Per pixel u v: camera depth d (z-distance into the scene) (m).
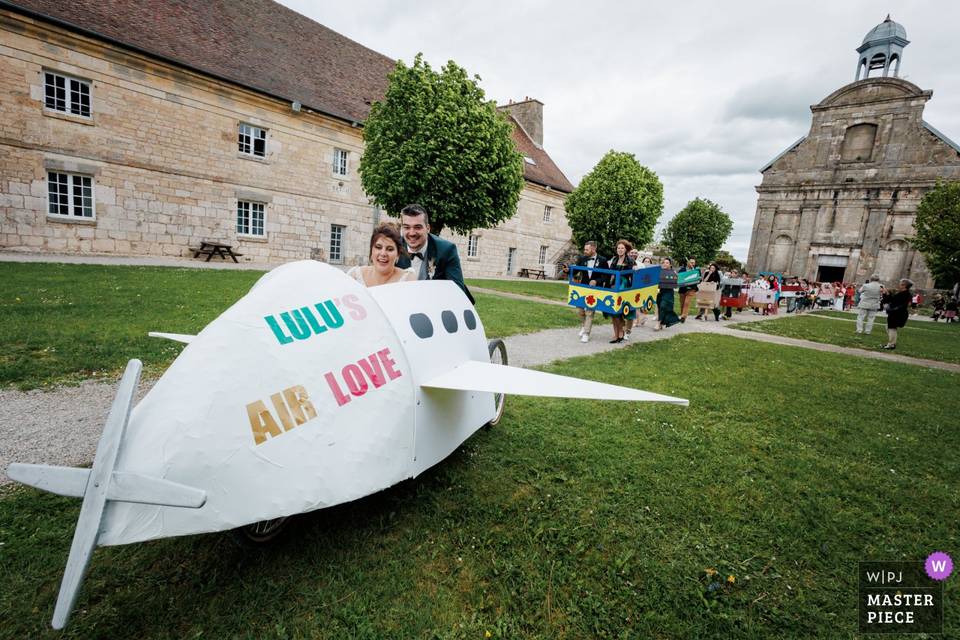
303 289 1.91
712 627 1.75
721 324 12.62
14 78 12.38
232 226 17.11
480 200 13.93
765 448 3.47
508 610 1.77
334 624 1.64
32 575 1.75
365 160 14.61
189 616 1.63
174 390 1.53
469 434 2.82
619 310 7.33
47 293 7.20
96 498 1.33
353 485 1.81
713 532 2.34
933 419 4.42
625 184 25.42
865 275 34.06
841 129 34.78
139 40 14.38
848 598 1.93
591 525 2.33
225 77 15.87
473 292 15.12
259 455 1.59
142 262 13.56
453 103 13.01
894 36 35.84
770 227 38.03
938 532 2.43
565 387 2.16
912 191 32.12
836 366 7.01
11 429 2.94
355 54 23.00
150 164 14.94
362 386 1.91
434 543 2.12
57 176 13.45
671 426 3.79
